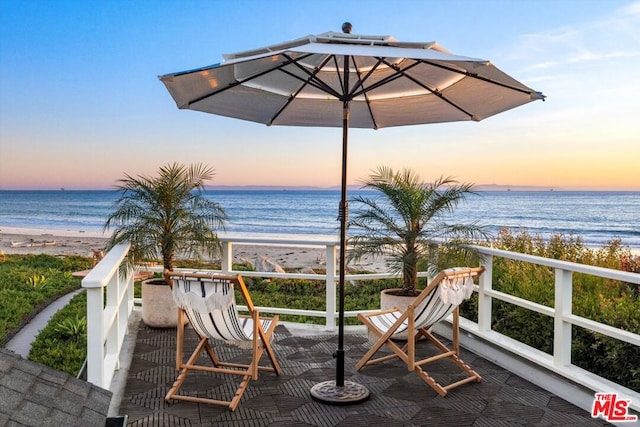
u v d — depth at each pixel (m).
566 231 35.00
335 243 5.83
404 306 5.32
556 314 4.00
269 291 10.94
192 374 4.36
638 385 3.84
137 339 5.38
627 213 42.94
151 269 6.02
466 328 5.11
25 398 1.83
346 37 3.68
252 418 3.53
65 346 7.09
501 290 5.36
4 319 8.53
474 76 3.82
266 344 4.10
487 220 41.19
